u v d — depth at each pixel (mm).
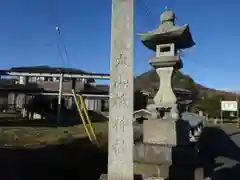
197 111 43562
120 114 5406
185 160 7605
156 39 8641
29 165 10711
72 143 16359
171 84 8617
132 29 5547
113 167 5332
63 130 22953
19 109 43625
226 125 46719
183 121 8477
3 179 8695
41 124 27375
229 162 13688
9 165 10508
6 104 46125
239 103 57312
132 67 5465
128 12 5598
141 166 7445
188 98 13109
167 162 7469
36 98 37938
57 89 33875
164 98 8562
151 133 8211
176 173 7426
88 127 22703
